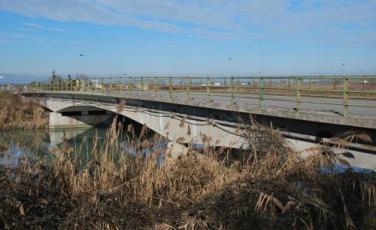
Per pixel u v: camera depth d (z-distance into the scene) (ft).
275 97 76.18
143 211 35.53
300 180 35.40
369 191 33.30
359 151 39.96
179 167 44.55
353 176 35.32
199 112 70.13
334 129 42.91
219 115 63.98
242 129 52.08
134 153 47.73
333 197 33.73
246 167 41.32
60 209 37.47
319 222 30.55
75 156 46.65
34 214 36.60
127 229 33.60
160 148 48.34
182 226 30.04
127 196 38.27
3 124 154.51
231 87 63.46
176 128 79.20
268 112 49.37
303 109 48.93
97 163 44.78
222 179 39.78
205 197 35.32
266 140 43.65
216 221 29.89
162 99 79.77
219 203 31.42
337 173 36.19
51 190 39.86
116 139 48.60
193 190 40.70
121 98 102.89
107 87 132.98
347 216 31.60
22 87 234.99
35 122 162.20
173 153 50.72
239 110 55.01
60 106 170.19
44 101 185.37
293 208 29.91
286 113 46.57
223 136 62.95
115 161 46.78
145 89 107.76
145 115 93.86
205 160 45.80
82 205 35.88
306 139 46.57
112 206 35.19
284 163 38.40
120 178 42.52
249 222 29.43
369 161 39.17
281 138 44.52
